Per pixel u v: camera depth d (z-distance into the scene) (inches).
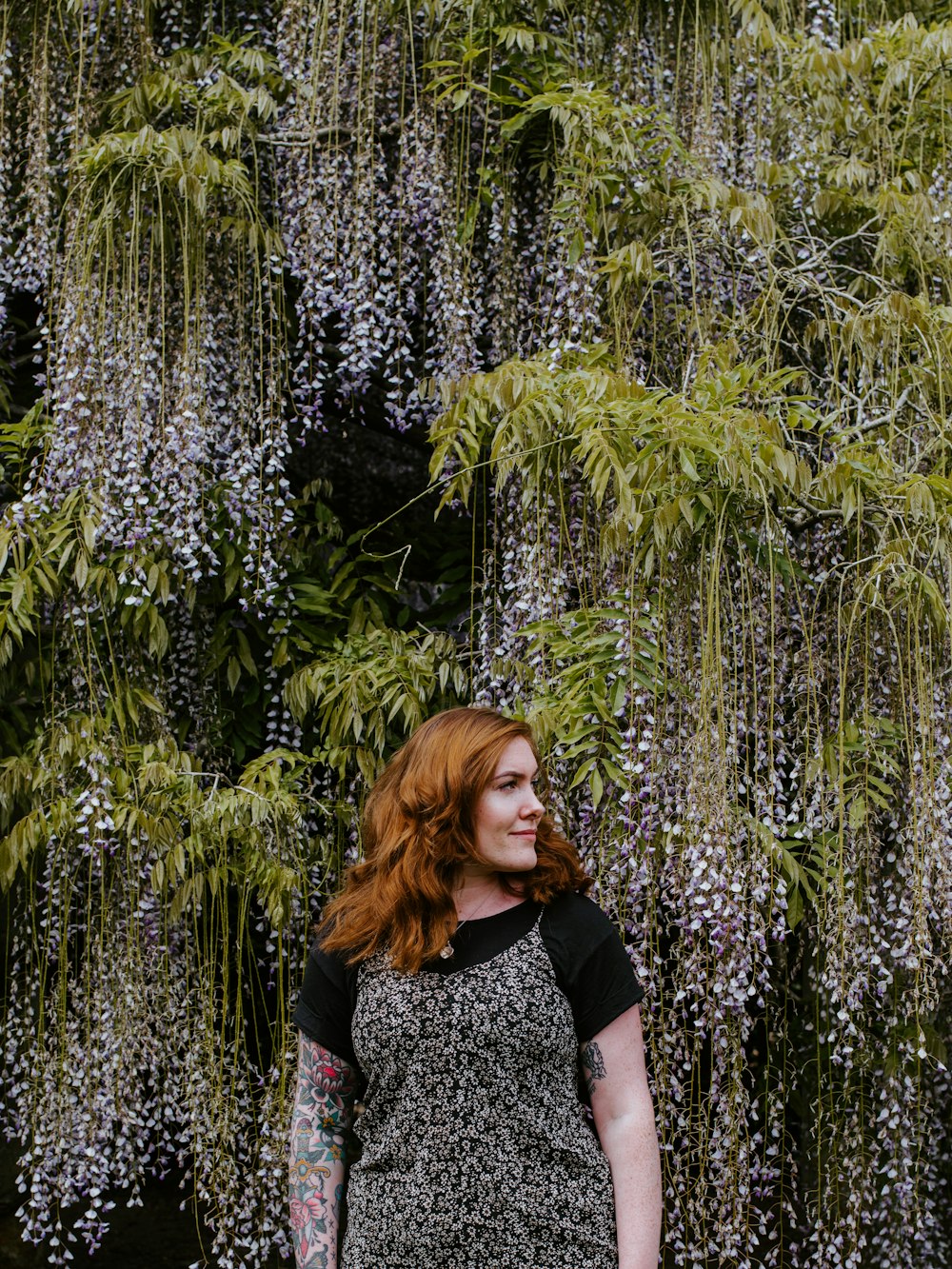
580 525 102.7
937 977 112.4
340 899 67.3
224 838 106.8
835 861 97.3
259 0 142.7
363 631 130.0
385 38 127.0
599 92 118.6
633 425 93.0
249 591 124.8
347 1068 64.8
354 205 123.6
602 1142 63.3
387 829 65.4
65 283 114.7
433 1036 59.7
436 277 120.4
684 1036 94.5
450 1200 58.3
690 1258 96.9
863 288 127.6
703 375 101.4
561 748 95.9
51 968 119.6
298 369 124.6
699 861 88.0
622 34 132.8
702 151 126.3
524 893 64.6
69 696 122.6
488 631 113.0
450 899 62.5
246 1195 106.5
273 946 110.9
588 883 67.2
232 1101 108.4
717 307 119.5
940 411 108.0
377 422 149.8
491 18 123.2
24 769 113.1
